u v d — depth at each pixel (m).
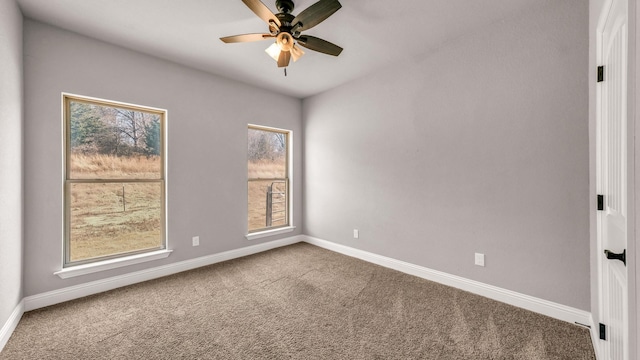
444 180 2.64
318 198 4.09
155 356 1.62
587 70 1.85
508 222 2.23
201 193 3.23
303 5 2.03
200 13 2.13
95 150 2.61
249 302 2.31
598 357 1.55
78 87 2.40
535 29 2.07
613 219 1.30
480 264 2.40
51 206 2.27
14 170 1.90
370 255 3.36
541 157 2.05
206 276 2.90
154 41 2.56
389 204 3.15
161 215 3.01
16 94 1.95
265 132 4.06
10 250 1.83
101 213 2.63
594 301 1.72
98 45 2.51
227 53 2.80
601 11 1.43
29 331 1.87
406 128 2.95
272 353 1.65
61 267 2.32
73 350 1.68
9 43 1.83
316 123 4.09
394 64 3.05
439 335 1.82
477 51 2.38
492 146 2.31
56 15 2.13
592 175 1.72
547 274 2.05
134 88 2.72
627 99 0.91
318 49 2.26
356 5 2.06
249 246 3.71
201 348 1.70
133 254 2.78
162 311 2.16
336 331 1.88
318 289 2.57
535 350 1.65
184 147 3.09
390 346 1.71
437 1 2.01
